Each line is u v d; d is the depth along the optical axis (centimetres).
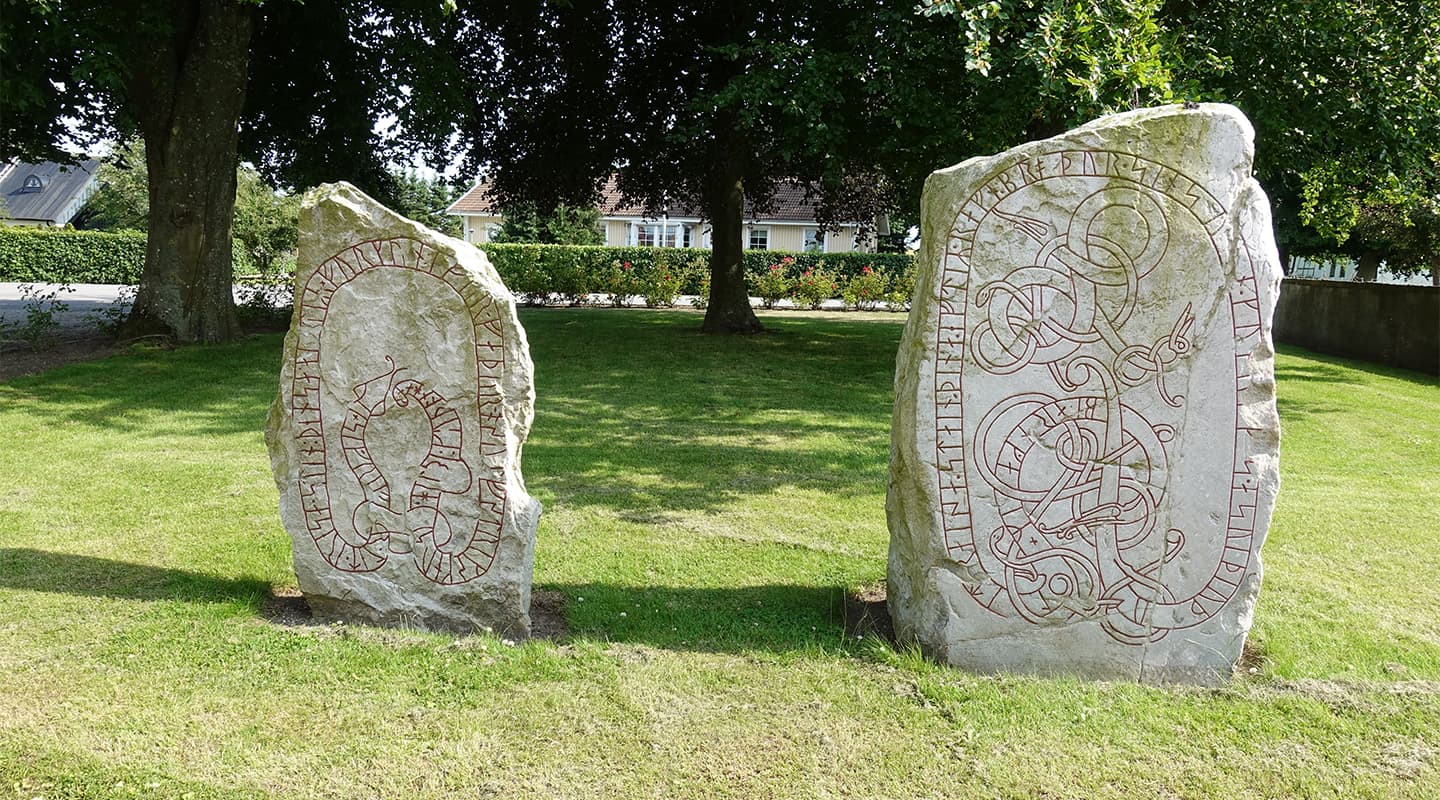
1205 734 323
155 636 371
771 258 2889
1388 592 470
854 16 1087
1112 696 347
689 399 977
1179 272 345
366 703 328
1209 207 342
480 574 391
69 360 1068
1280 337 1816
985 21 668
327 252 377
